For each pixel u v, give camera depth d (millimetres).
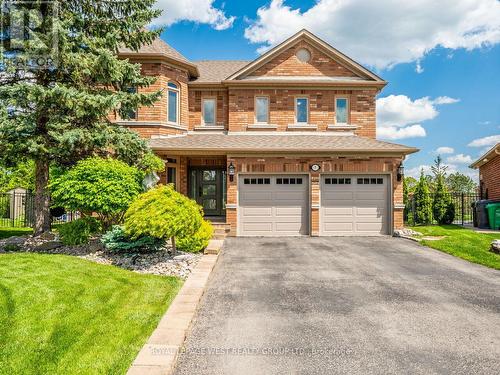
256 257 10133
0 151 10484
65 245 10211
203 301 6277
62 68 10641
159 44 16766
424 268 8844
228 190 14336
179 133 16375
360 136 16594
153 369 3713
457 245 11391
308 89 16750
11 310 5258
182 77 16641
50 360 4023
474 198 22859
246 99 16703
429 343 4703
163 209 8305
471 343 4711
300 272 8383
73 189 9172
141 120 15523
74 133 10180
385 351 4477
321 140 15648
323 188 14500
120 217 10469
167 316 5230
